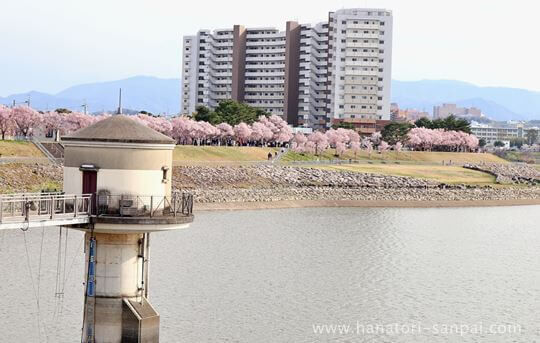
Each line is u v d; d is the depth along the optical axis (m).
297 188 180.88
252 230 120.81
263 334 60.03
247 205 159.88
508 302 76.62
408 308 71.56
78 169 41.50
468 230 139.75
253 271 84.50
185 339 57.53
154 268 82.88
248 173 183.75
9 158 144.00
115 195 41.22
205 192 159.00
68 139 41.59
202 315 64.38
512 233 138.38
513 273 94.12
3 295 66.50
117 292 42.28
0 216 38.81
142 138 41.28
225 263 88.56
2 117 193.50
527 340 62.62
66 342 55.06
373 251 104.94
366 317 67.19
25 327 57.88
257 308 67.88
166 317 63.12
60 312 62.03
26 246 88.88
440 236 127.62
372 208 175.38
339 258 96.94
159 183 42.03
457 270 93.88
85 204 41.12
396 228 135.62
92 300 42.34
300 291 75.62
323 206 172.62
